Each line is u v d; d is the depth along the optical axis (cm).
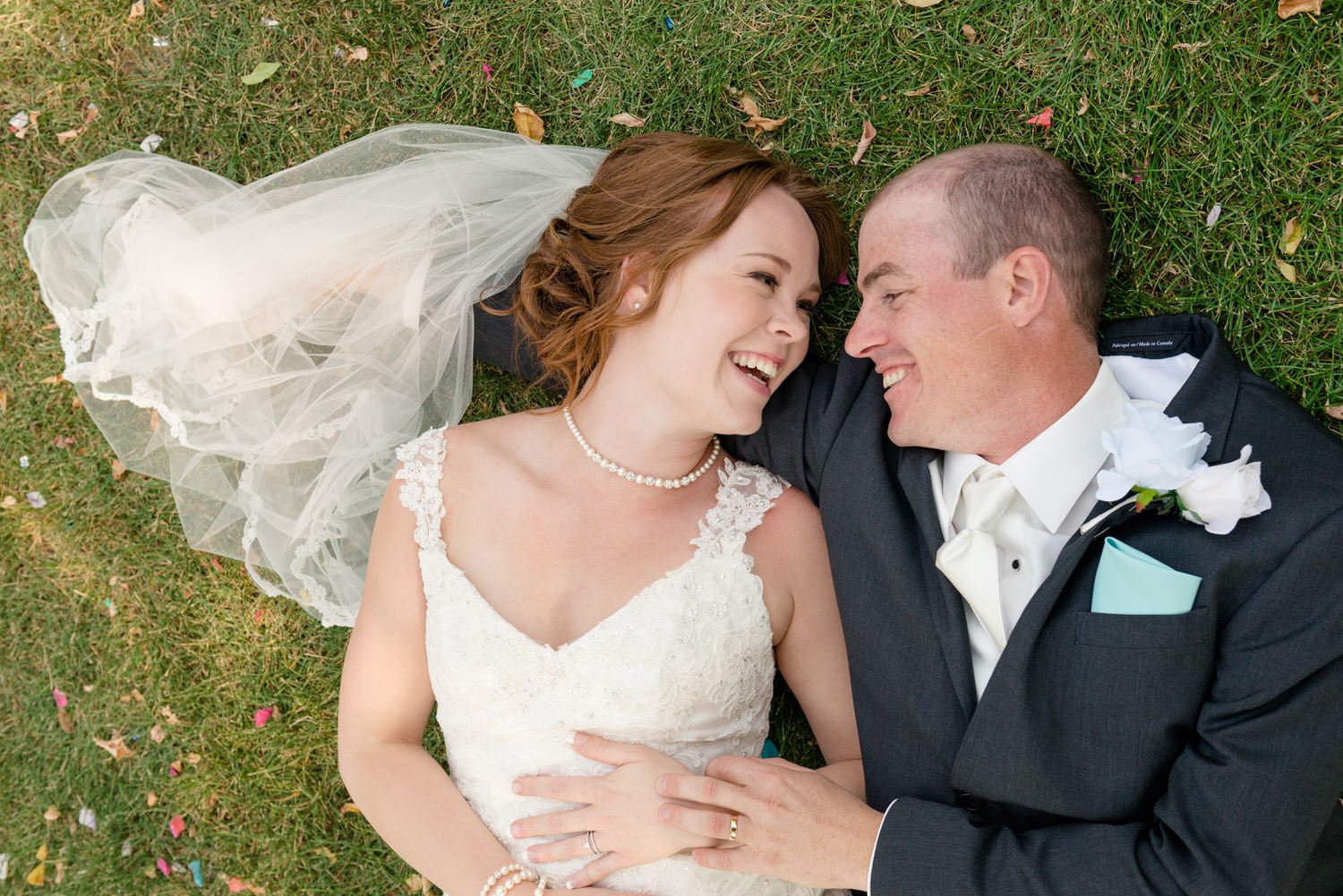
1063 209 167
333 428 213
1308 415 169
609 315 179
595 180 191
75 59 262
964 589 170
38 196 265
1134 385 181
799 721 239
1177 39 207
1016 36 216
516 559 179
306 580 221
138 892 270
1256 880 147
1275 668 149
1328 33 199
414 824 180
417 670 189
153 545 264
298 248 204
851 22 225
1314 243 204
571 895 170
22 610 273
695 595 173
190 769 265
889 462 184
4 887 274
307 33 252
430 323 212
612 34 239
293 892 261
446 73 248
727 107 235
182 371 207
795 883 177
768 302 175
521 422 191
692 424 177
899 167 226
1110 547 156
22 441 268
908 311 170
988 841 161
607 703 169
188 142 260
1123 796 159
